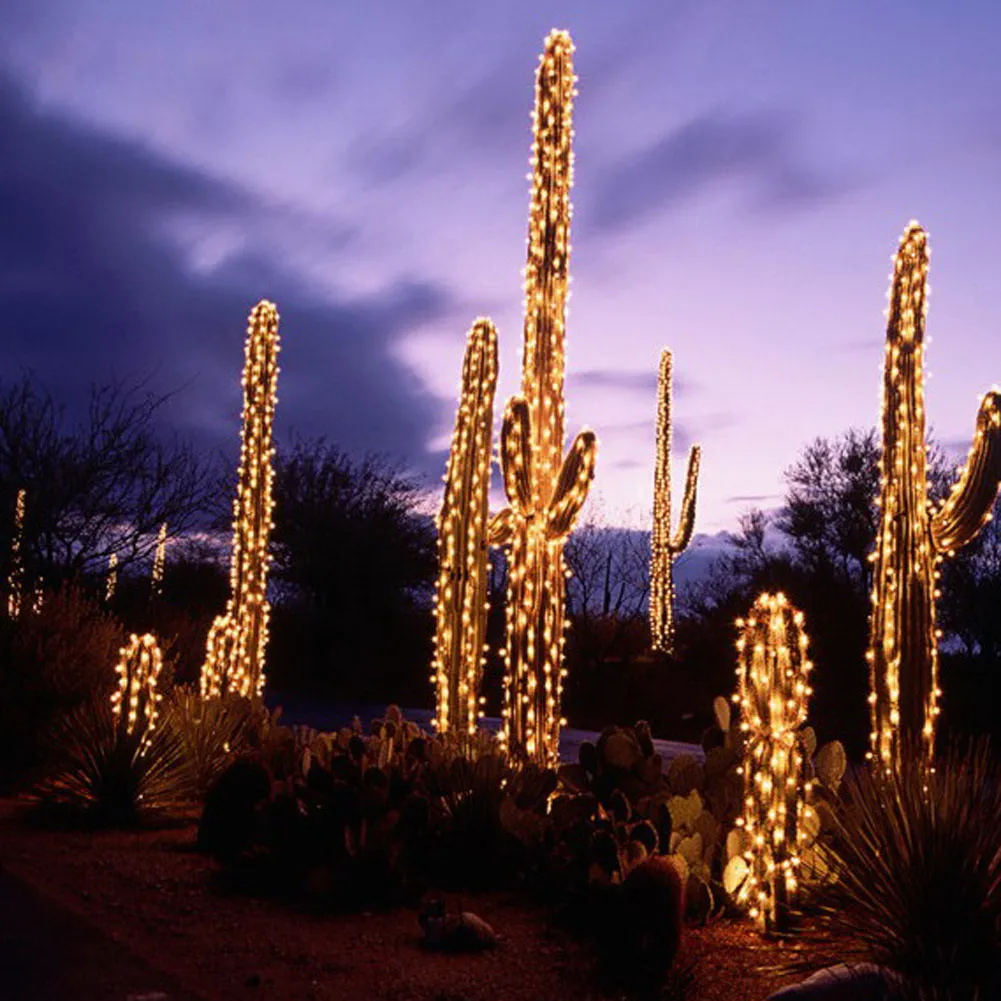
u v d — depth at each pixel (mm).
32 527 17016
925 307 7285
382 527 31422
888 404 7285
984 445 6777
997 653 23688
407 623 30906
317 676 29297
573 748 15906
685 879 5945
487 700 24797
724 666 24453
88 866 7051
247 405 11508
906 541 7074
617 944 5156
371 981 5055
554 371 8422
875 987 4418
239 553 11336
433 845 6930
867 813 5430
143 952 5332
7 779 9977
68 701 10391
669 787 7078
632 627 28953
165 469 18234
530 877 6621
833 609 21859
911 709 6902
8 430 17172
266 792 7352
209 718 9586
